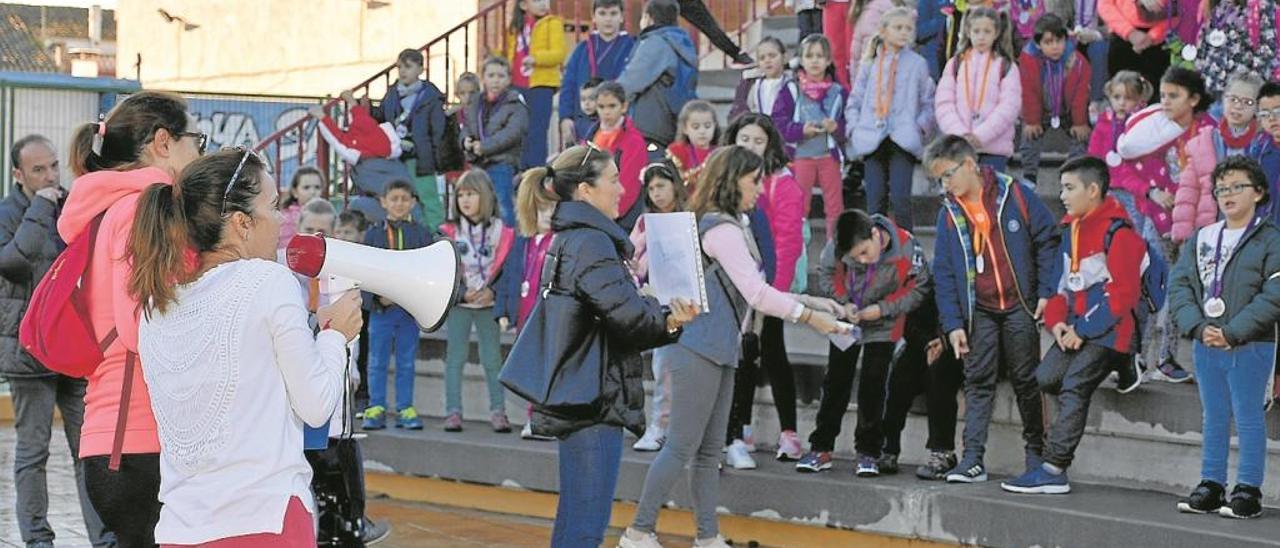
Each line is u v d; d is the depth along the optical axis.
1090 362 7.70
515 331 10.32
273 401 4.27
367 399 10.63
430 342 11.00
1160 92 8.97
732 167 7.57
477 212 10.16
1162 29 9.66
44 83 14.04
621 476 8.82
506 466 9.44
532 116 12.91
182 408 4.25
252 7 26.02
